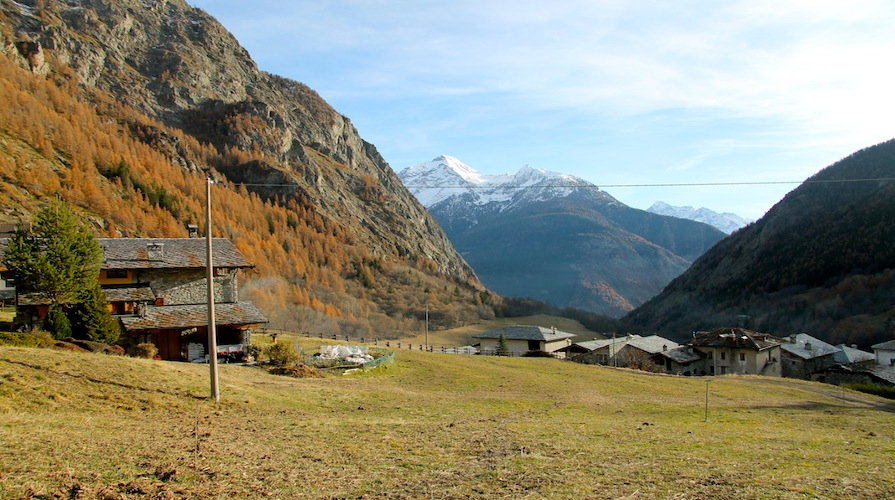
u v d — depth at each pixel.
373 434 17.14
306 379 33.22
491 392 35.19
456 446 15.58
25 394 17.33
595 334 145.50
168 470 10.98
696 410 30.44
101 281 43.16
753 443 18.67
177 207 151.00
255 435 15.96
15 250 32.53
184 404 20.00
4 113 147.00
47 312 34.03
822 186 172.50
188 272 46.56
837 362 85.75
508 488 10.97
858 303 120.50
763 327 129.38
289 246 172.62
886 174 157.12
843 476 13.12
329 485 10.93
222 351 40.78
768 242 168.38
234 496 9.91
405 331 129.00
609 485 11.40
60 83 199.88
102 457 11.86
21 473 10.12
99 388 19.62
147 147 188.62
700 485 11.59
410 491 10.67
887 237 134.62
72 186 129.75
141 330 39.38
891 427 27.05
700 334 88.56
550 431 19.42
